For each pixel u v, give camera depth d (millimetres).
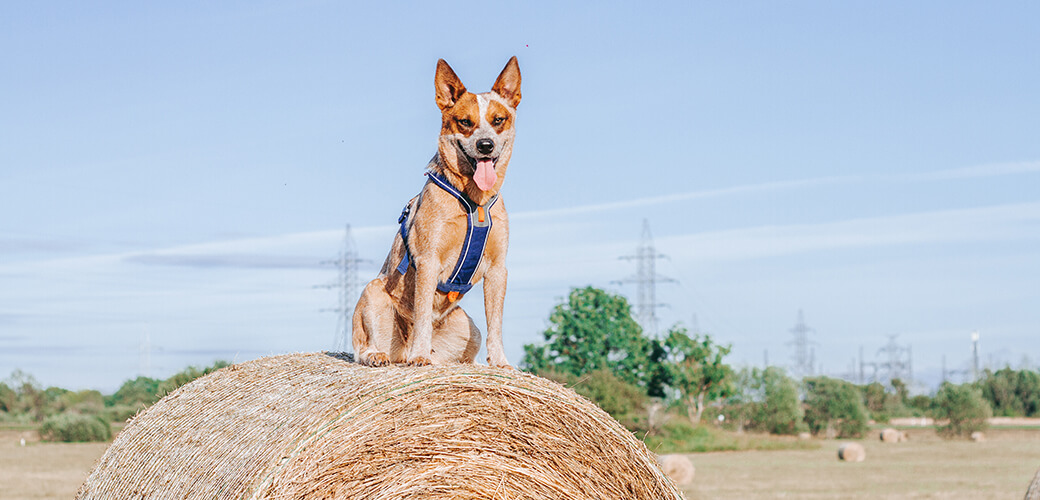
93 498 7277
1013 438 50781
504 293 7027
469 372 6090
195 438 6453
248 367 7387
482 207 6723
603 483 6375
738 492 20219
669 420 44156
